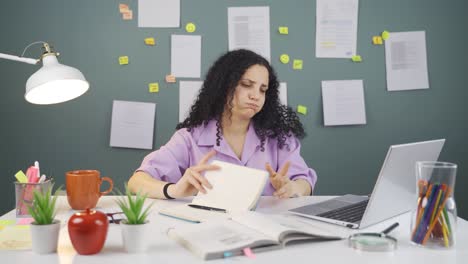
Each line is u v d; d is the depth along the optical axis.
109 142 2.62
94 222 0.96
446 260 0.95
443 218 1.02
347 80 2.69
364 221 1.16
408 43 2.71
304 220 1.27
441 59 2.73
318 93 2.69
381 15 2.70
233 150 1.84
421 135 2.75
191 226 1.11
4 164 2.57
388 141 2.73
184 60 2.62
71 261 0.93
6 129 2.57
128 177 2.64
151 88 2.62
